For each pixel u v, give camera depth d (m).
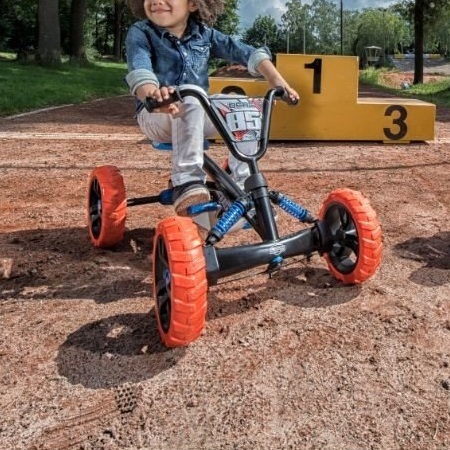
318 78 6.36
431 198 3.98
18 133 6.98
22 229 3.33
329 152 5.85
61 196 4.07
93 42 42.97
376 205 3.79
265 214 2.18
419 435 1.57
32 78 14.27
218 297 2.39
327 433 1.58
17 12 30.25
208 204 2.39
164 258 1.94
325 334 2.09
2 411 1.67
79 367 1.89
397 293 2.43
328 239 2.31
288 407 1.69
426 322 2.19
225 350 1.99
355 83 6.42
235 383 1.80
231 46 2.72
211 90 6.45
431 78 30.09
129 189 4.22
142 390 1.77
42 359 1.94
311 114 6.46
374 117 6.48
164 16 2.50
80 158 5.41
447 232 3.24
